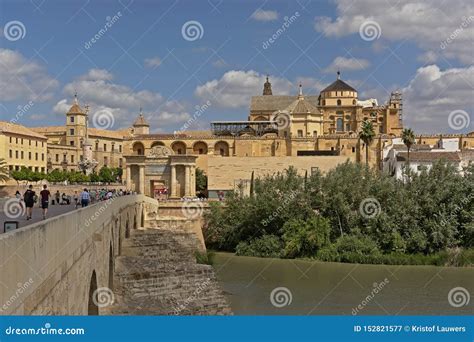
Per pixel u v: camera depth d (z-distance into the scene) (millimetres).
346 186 92812
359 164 100688
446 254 82375
